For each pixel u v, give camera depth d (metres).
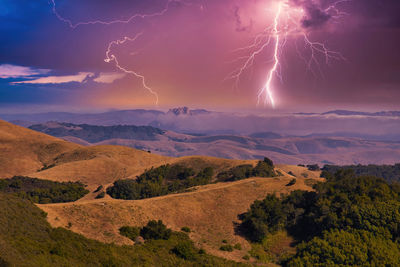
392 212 50.00
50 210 43.44
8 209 31.80
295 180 78.75
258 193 72.62
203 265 37.59
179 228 54.19
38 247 26.94
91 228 42.16
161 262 35.41
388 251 43.59
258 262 46.81
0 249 22.73
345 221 51.41
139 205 55.75
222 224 58.88
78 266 26.69
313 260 44.06
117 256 31.98
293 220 61.25
